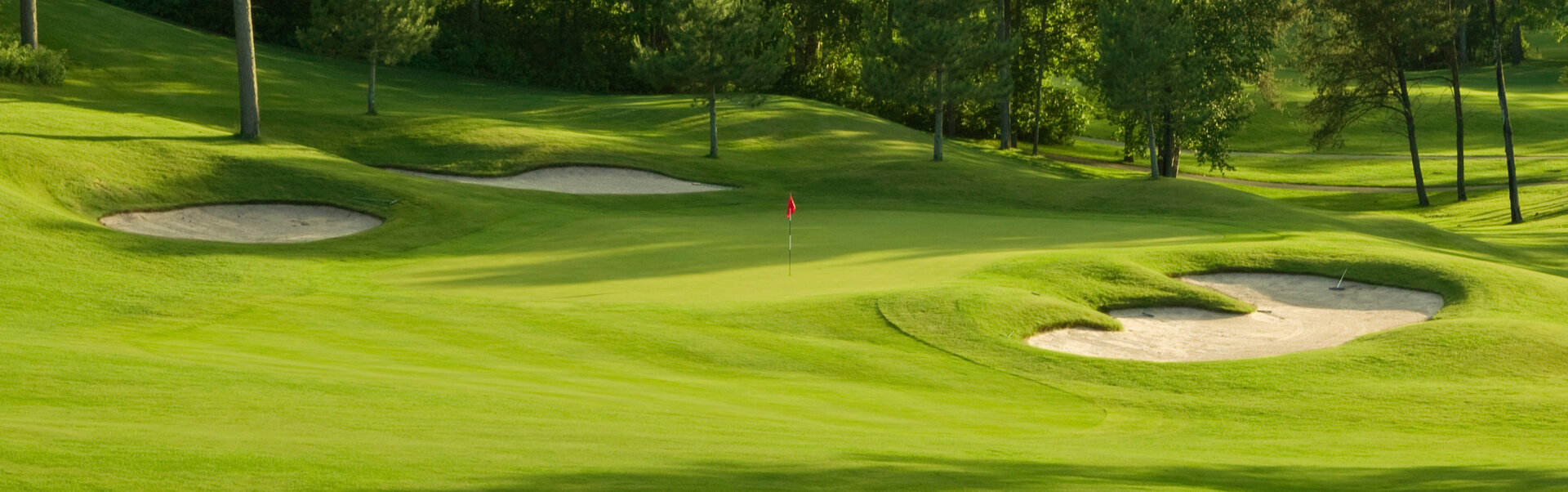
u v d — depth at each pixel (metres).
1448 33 45.47
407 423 8.87
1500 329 16.30
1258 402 13.58
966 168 43.41
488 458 7.36
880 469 7.93
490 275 21.61
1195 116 43.66
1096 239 26.23
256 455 6.88
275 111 45.31
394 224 28.62
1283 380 14.51
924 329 16.47
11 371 9.90
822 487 7.06
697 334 15.88
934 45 41.91
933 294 17.88
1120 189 39.09
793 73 72.69
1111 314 19.03
